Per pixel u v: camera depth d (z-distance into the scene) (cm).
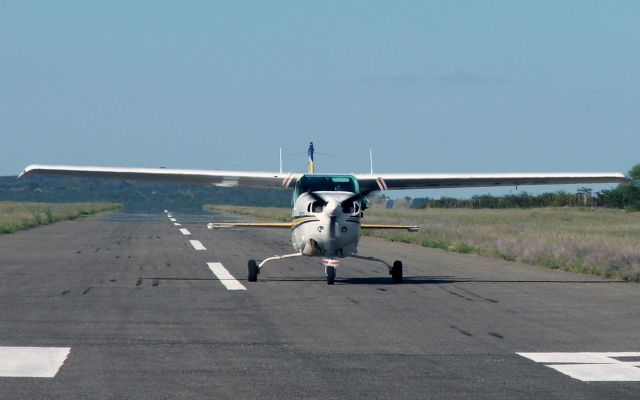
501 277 7000
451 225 16925
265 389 2891
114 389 2869
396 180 7038
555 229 14988
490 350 3638
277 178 7081
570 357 3488
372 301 5288
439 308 4978
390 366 3288
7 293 5512
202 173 7100
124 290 5744
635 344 3794
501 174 7269
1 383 2944
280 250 10056
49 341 3747
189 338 3872
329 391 2867
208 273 7075
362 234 14350
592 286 6300
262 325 4272
